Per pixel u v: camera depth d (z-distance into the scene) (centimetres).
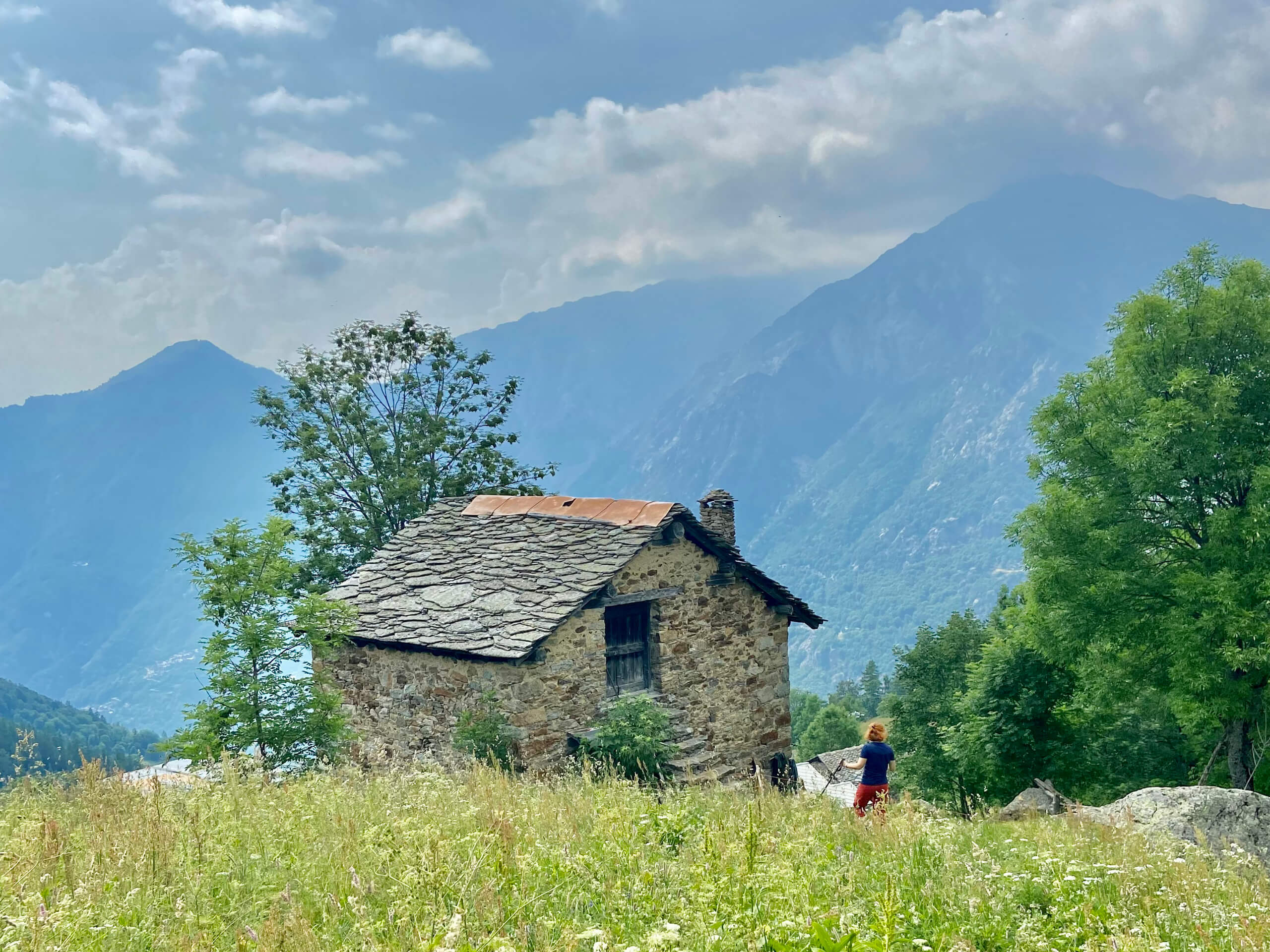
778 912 400
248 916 423
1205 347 2138
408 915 399
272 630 1286
